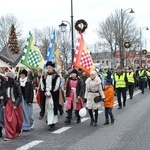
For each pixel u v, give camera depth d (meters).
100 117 13.63
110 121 12.61
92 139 9.37
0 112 9.55
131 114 14.41
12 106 9.49
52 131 10.60
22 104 10.59
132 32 64.56
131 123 12.07
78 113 12.23
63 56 61.16
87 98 11.74
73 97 12.14
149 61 88.06
